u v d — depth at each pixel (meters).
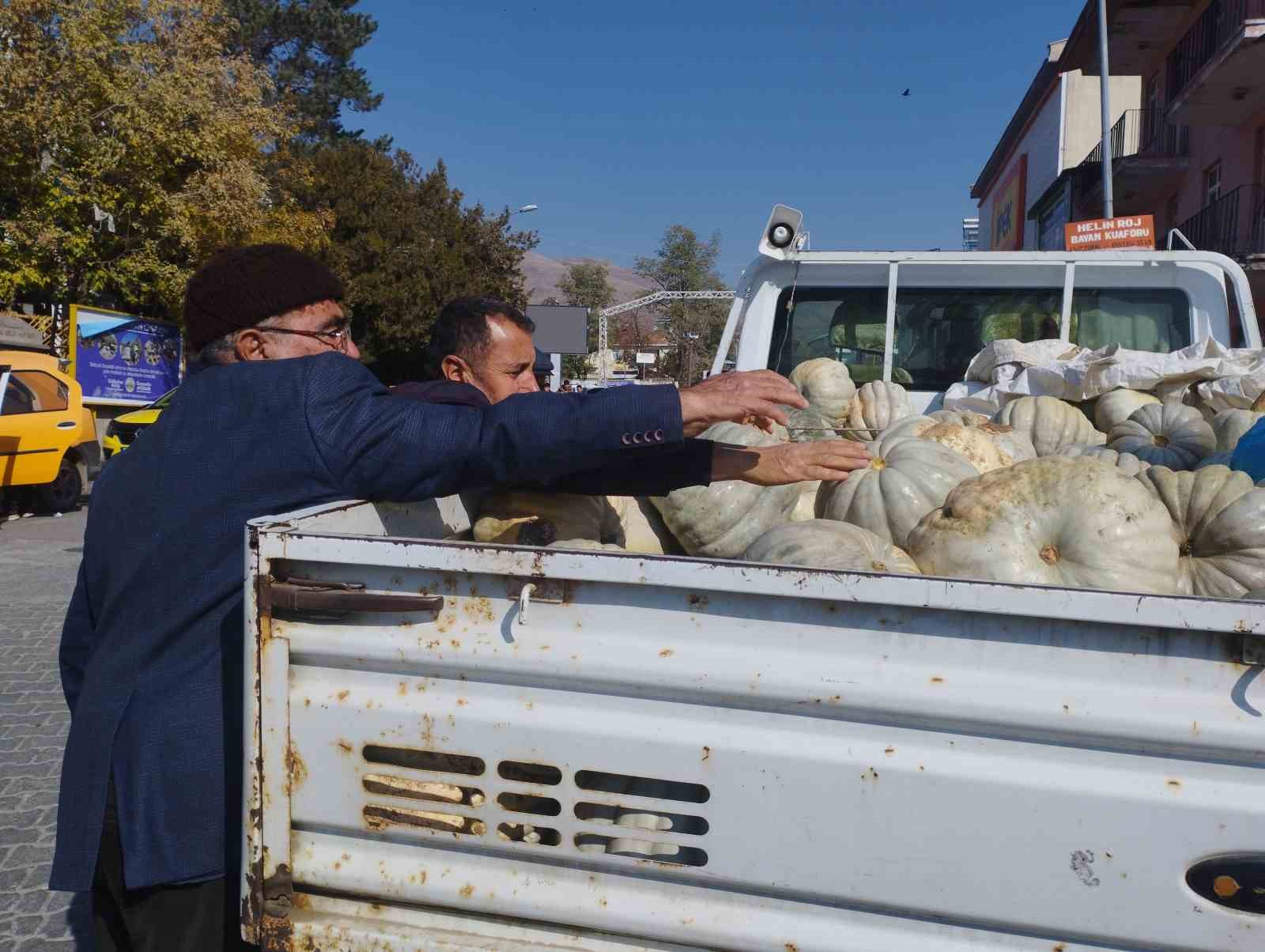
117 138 20.28
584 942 1.80
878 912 1.68
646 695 1.74
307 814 1.89
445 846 1.85
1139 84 37.16
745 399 2.10
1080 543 2.49
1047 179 39.47
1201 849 1.55
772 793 1.69
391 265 35.03
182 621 2.03
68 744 2.09
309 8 48.44
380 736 1.84
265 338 2.34
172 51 21.84
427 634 1.81
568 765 1.77
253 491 2.06
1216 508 2.71
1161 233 30.78
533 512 2.70
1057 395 4.45
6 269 19.89
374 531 2.22
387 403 2.11
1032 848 1.60
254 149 23.50
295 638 1.86
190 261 22.41
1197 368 4.08
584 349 28.02
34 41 19.12
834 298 5.18
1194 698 1.54
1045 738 1.59
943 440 3.40
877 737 1.65
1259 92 22.38
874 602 1.61
